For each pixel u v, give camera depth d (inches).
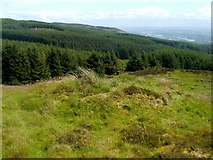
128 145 503.2
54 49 4365.2
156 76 2775.6
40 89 762.8
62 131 546.9
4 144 481.4
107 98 676.7
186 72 3265.3
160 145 508.1
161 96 728.3
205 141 505.4
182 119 660.7
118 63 4537.4
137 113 655.1
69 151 470.3
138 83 869.2
